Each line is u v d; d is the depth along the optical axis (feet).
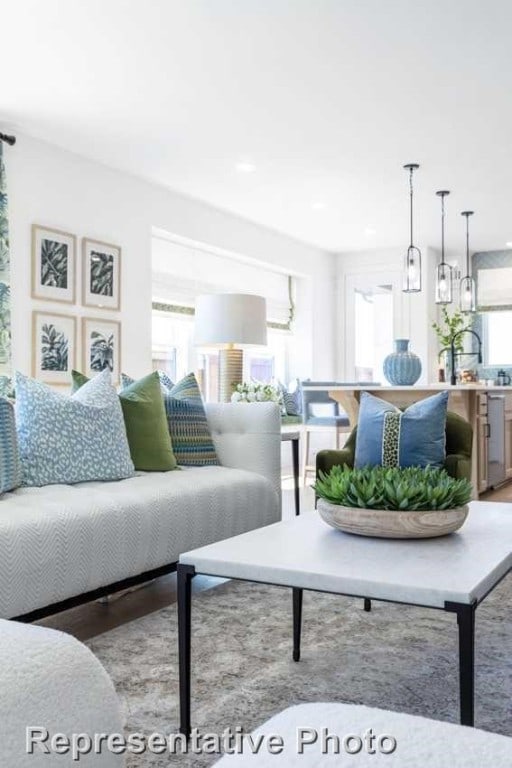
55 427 8.89
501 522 6.77
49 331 15.97
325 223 23.22
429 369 26.50
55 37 11.30
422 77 12.78
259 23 10.93
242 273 24.00
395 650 6.98
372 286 27.50
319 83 13.03
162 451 10.26
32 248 15.62
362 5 10.46
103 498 7.98
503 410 19.54
